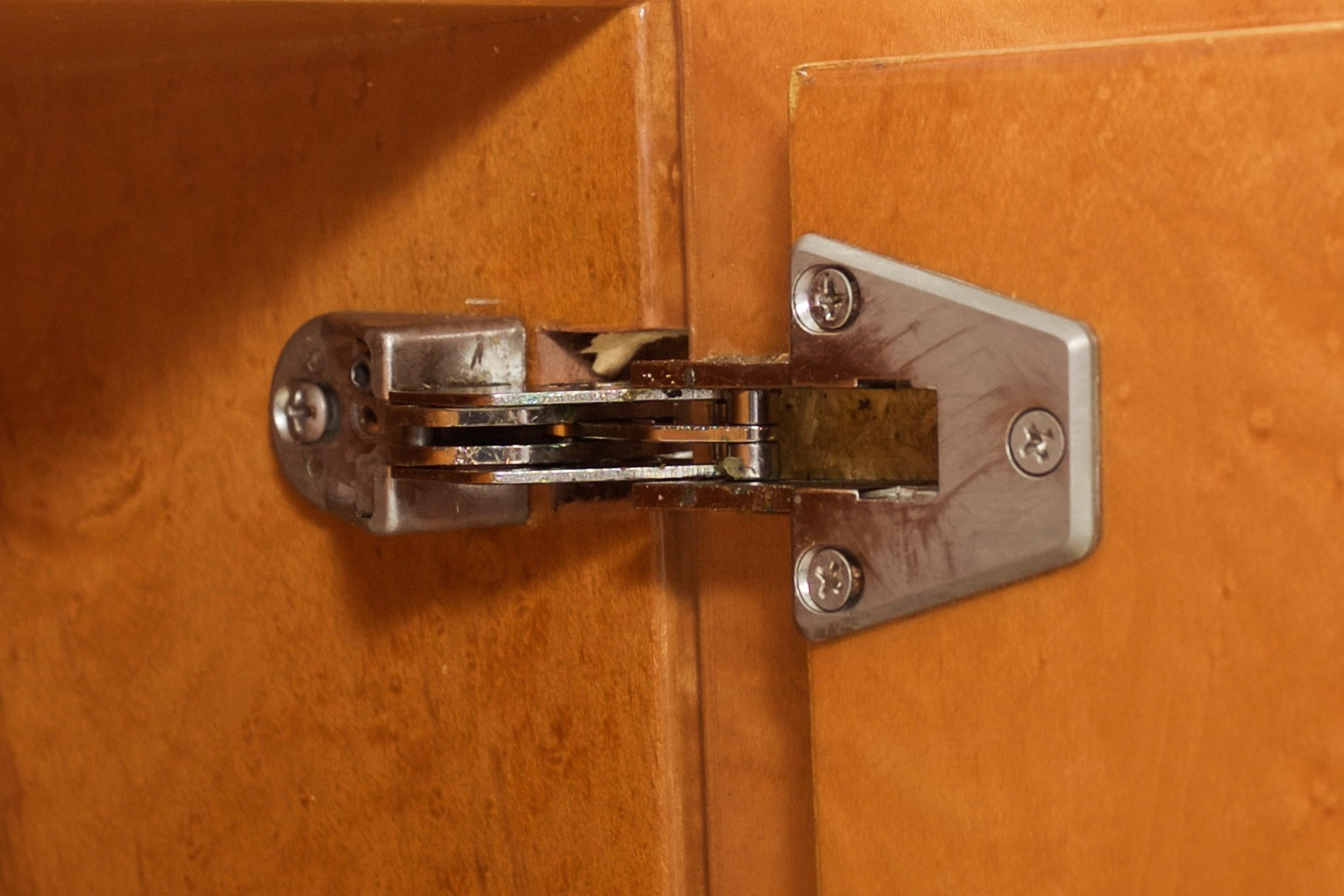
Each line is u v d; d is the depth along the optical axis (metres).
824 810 0.50
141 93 0.69
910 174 0.47
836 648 0.50
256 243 0.66
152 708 0.72
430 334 0.57
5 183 0.75
